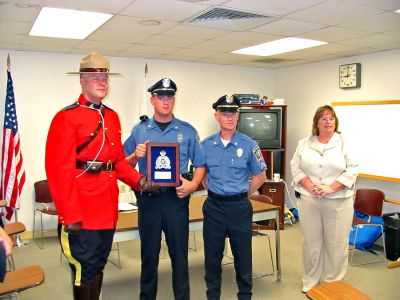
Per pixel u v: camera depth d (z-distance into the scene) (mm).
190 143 2771
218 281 2984
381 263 4289
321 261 3424
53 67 5242
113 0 2934
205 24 3682
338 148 3264
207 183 2977
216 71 6387
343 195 3217
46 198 4957
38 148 5219
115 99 5645
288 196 6562
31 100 5148
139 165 2715
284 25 3699
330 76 5758
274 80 6902
